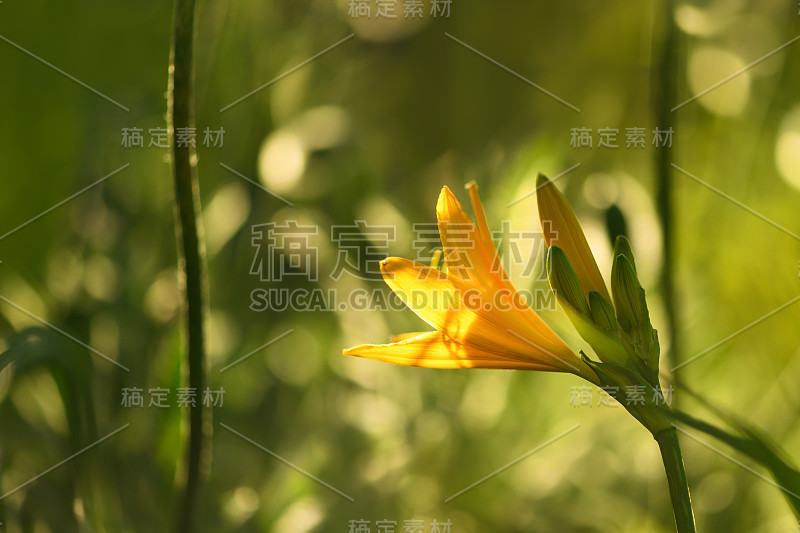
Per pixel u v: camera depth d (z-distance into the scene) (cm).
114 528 95
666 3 90
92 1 100
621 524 111
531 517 113
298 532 100
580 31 173
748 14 114
